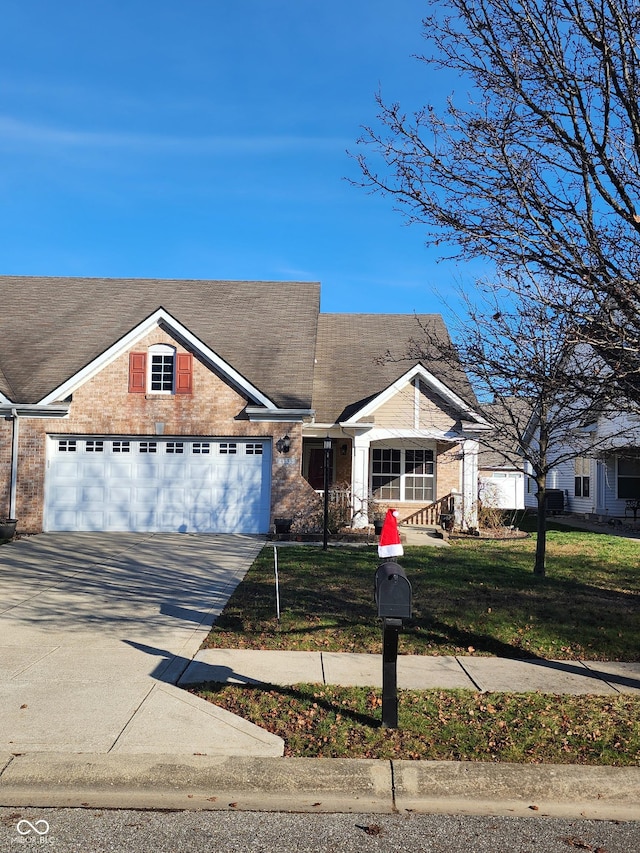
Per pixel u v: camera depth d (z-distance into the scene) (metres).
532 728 5.71
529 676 7.08
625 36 6.26
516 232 6.70
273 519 17.94
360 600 9.92
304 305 22.48
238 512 18.25
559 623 8.78
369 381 20.88
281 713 5.98
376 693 6.45
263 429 18.19
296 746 5.34
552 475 28.97
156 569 12.76
